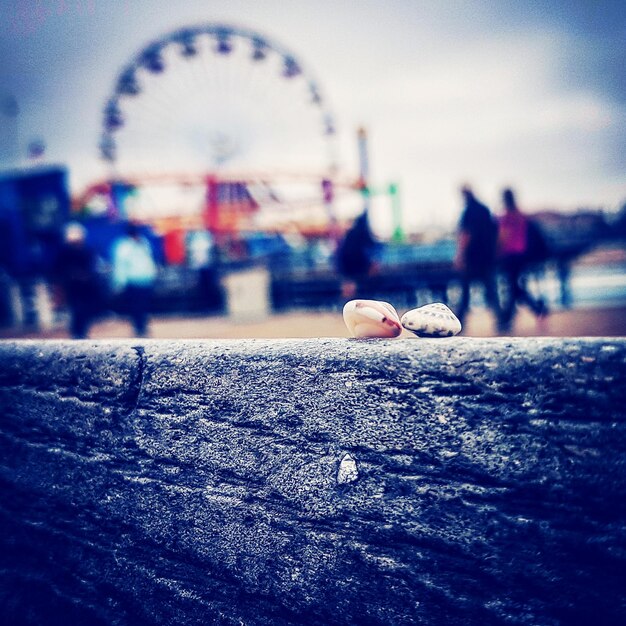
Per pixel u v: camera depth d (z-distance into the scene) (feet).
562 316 34.68
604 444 3.93
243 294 50.52
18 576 6.86
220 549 5.44
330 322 41.09
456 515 4.39
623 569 3.92
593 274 52.90
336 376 4.82
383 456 4.63
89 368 6.24
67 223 61.21
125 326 51.39
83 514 6.37
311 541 4.96
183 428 5.62
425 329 5.08
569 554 4.07
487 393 4.26
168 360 5.73
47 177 61.26
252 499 5.25
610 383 3.90
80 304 35.32
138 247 36.45
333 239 68.23
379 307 5.34
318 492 4.91
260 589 5.24
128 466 6.00
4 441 6.95
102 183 74.43
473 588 4.37
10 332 49.57
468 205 29.48
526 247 29.84
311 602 4.99
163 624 5.82
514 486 4.20
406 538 4.57
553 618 4.15
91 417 6.24
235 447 5.32
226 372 5.36
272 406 5.12
